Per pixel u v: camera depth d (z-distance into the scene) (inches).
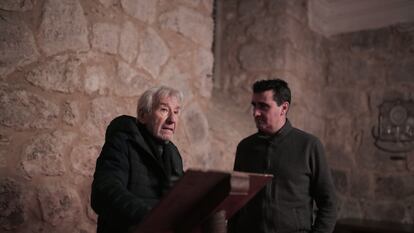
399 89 137.1
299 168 64.6
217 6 143.2
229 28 140.7
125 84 83.7
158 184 53.2
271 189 64.9
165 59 93.7
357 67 145.6
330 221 62.7
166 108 55.2
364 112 142.7
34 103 67.6
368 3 138.7
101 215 46.8
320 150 65.5
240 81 135.7
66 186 71.6
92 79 77.1
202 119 102.7
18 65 65.7
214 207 35.8
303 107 136.3
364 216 138.3
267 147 67.4
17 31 65.6
